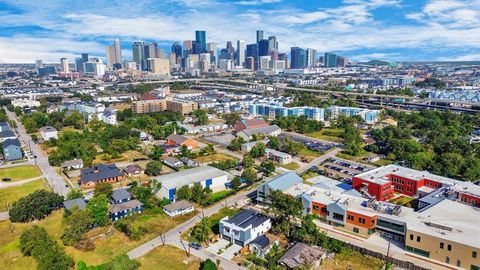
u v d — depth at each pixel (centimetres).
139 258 8600
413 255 8644
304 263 8081
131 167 15338
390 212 9762
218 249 9062
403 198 12394
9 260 8550
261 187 11869
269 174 15112
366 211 9900
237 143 19112
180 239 9612
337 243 8894
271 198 10338
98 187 12112
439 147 17550
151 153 17675
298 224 10281
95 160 17175
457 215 9612
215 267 7838
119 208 10962
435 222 9019
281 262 8169
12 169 15912
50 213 11294
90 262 8419
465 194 10994
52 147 19712
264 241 9056
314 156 17988
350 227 9975
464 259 7988
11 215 10588
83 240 9456
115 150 18038
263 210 11056
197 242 9394
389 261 8394
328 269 8150
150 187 12669
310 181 13950
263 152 17712
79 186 13750
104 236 9738
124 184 13962
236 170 15712
